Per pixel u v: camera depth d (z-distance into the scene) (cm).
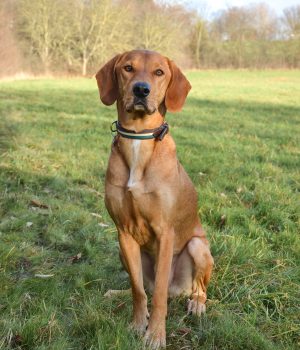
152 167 308
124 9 3753
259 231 453
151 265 355
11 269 380
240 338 286
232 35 5266
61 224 475
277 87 2692
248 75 4075
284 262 389
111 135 945
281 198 541
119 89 326
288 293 338
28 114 1249
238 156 770
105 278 370
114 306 327
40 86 2444
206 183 603
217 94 2188
